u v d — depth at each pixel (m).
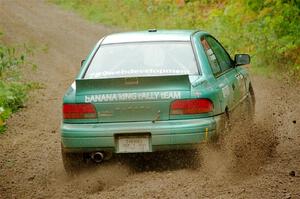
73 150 9.95
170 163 10.70
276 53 22.62
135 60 10.61
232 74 12.05
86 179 10.12
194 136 9.59
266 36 23.89
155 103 9.74
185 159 10.35
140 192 9.09
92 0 48.91
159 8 40.69
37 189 9.85
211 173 9.91
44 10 48.50
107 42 11.16
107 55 10.82
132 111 9.80
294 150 11.42
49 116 17.08
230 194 8.69
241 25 28.03
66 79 24.30
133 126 9.71
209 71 10.45
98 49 11.00
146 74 10.32
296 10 24.95
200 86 9.88
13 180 10.55
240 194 8.66
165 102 9.72
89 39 36.50
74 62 29.00
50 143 13.58
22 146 13.41
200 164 10.05
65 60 29.58
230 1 33.94
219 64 11.48
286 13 24.86
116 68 10.54
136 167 10.70
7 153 12.79
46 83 23.27
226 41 26.22
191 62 10.45
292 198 8.37
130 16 42.19
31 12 47.47
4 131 15.22
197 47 10.71
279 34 24.25
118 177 10.14
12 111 17.83
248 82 13.62
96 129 9.77
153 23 37.94
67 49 33.09
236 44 25.66
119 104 9.81
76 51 32.44
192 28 33.81
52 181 10.33
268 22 25.47
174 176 9.83
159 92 9.73
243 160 10.41
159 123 9.71
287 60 22.36
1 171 11.27
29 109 18.17
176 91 9.73
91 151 9.91
